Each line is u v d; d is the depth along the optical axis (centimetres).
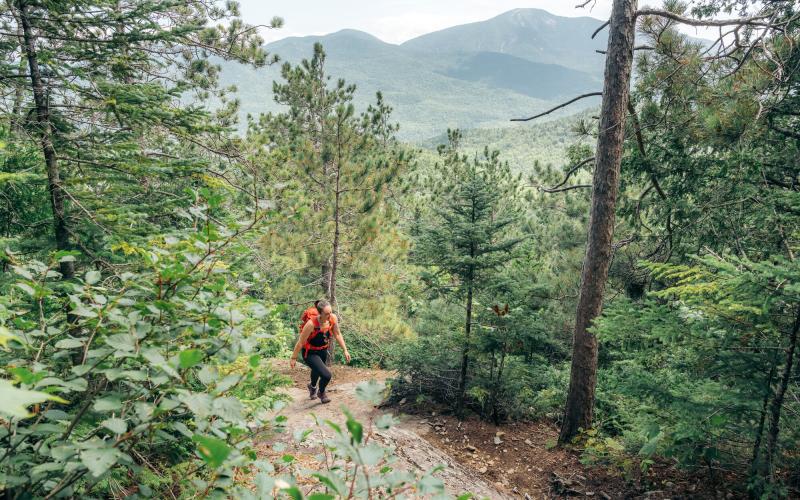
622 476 553
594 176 710
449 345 789
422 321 920
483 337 742
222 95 1224
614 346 966
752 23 688
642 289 1094
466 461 644
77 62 496
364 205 1135
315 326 746
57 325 281
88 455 142
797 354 400
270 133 1366
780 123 822
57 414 171
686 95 773
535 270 1308
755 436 414
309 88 1340
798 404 420
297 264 1130
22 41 463
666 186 986
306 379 1003
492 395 763
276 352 982
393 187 1261
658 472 532
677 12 781
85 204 482
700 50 767
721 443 447
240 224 223
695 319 438
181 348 205
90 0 467
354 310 1228
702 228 876
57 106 479
